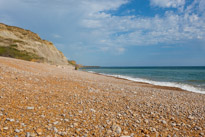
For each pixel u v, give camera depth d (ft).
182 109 31.65
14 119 19.58
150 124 23.11
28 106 24.50
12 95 28.55
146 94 46.09
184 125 23.63
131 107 30.37
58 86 43.11
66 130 18.76
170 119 25.80
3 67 53.42
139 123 23.18
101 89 46.73
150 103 34.37
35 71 65.36
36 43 384.27
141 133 20.13
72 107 26.96
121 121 23.27
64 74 76.95
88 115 24.20
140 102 34.58
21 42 333.21
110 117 24.30
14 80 40.81
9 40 313.94
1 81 37.01
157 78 142.31
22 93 30.78
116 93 43.01
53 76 59.62
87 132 18.89
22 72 53.67
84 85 50.24
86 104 29.58
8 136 15.94
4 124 18.03
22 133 16.81
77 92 38.52
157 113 27.78
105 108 28.37
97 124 21.35
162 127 22.45
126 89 51.90
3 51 261.03
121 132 19.93
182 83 103.86
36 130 17.71
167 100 39.75
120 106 30.53
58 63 392.27
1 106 22.79
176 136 19.94
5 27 372.99
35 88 36.58
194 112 30.25
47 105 26.30
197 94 58.95
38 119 20.65
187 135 20.48
